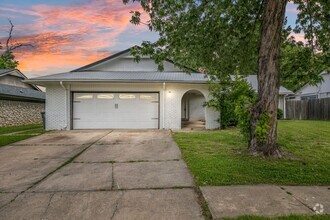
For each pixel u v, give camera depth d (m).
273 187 3.76
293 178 4.15
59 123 12.20
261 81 5.84
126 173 4.59
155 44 6.69
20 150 6.92
